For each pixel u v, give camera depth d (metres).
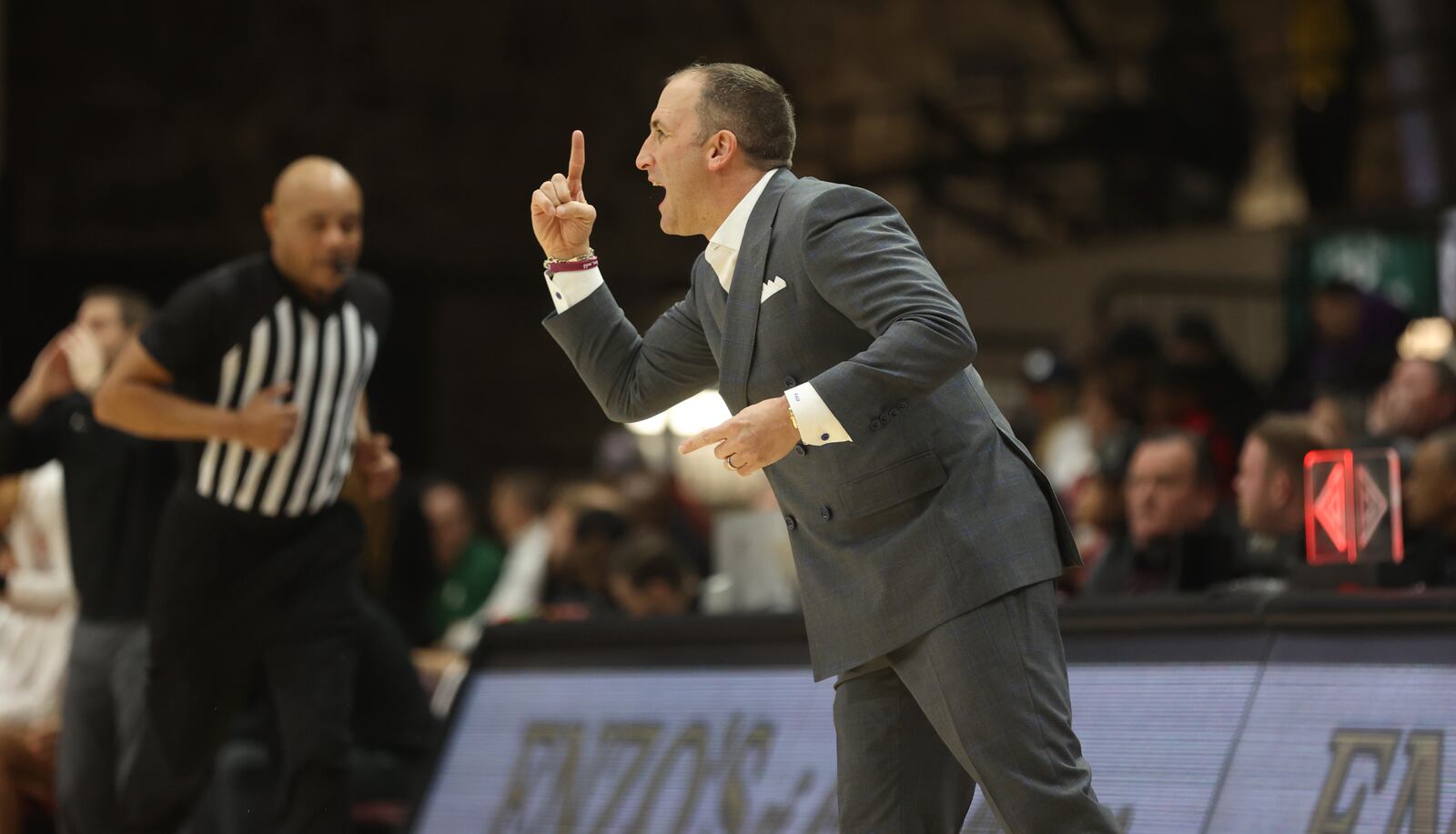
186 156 48.72
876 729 9.84
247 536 13.90
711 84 10.05
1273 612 12.40
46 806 18.88
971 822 13.15
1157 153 48.59
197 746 14.27
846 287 9.19
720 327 10.11
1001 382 43.56
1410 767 11.37
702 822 14.52
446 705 21.27
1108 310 38.25
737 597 19.59
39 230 47.31
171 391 14.30
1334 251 35.56
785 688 14.64
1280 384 31.02
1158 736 12.57
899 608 9.44
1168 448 17.38
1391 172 43.50
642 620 15.77
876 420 8.93
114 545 16.50
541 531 29.56
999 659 9.24
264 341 13.93
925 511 9.43
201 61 49.03
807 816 13.93
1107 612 13.20
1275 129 47.47
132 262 48.12
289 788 13.84
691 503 32.31
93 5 48.09
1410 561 13.05
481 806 15.88
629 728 15.39
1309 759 11.84
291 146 49.81
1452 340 29.05
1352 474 13.20
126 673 16.31
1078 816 9.12
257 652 14.05
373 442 15.31
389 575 23.39
